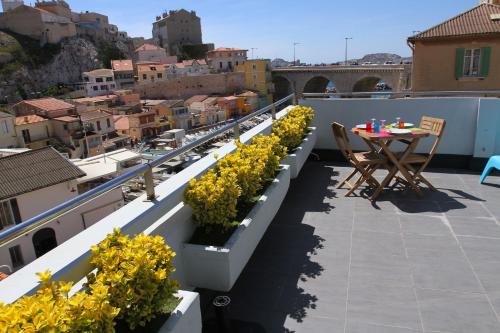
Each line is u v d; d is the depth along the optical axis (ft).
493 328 7.50
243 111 185.37
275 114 16.98
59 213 5.01
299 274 9.77
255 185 9.98
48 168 49.14
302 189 15.88
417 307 8.23
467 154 17.71
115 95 181.68
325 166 19.12
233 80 204.33
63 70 240.73
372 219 12.70
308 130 18.06
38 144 122.01
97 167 54.85
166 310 5.46
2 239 4.14
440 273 9.43
